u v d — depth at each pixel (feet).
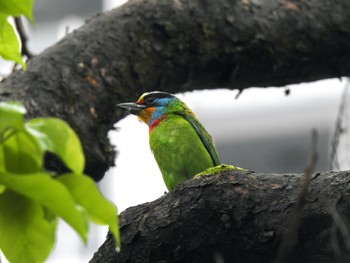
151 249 27.86
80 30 34.73
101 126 33.35
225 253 27.37
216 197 27.17
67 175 13.11
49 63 32.96
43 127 13.14
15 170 13.23
